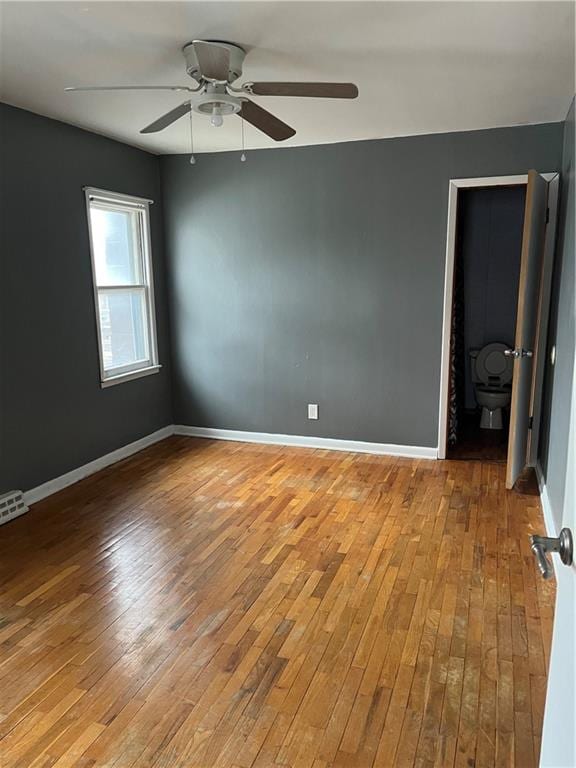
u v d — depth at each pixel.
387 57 2.60
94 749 1.81
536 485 3.94
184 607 2.56
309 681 2.09
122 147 4.41
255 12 2.15
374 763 1.75
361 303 4.55
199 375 5.19
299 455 4.70
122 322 4.68
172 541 3.19
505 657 2.20
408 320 4.43
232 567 2.90
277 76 2.85
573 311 2.70
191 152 4.77
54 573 2.86
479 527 3.31
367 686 2.06
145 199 4.70
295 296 4.74
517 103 3.33
